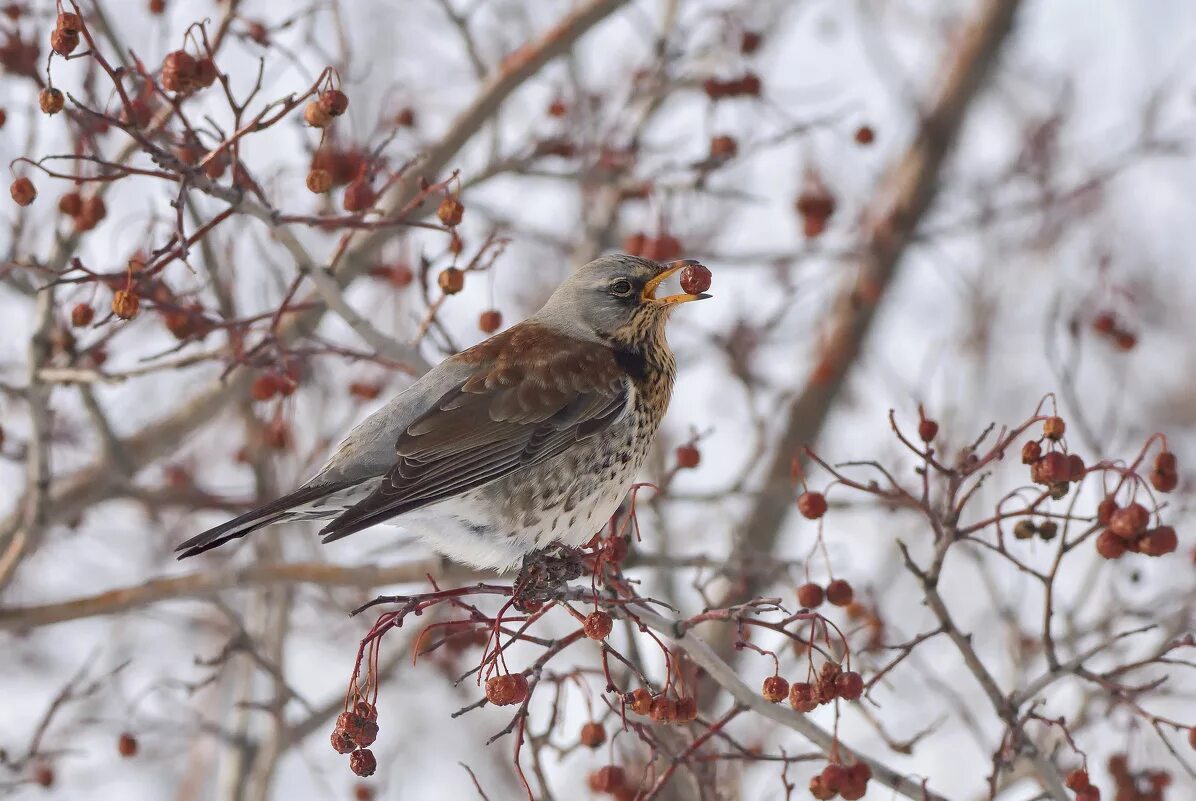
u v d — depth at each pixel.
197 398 13.83
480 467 10.30
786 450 17.67
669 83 14.22
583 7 13.82
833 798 9.25
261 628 14.70
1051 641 9.08
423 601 8.62
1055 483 8.74
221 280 13.32
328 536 9.56
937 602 9.04
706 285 11.04
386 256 15.06
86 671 12.95
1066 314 17.69
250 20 12.80
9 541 13.64
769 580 12.77
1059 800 9.23
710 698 14.58
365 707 8.10
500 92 13.83
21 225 11.90
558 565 9.22
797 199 15.71
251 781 13.66
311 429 15.52
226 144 8.98
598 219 16.06
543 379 10.66
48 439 11.95
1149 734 14.59
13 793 14.07
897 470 15.23
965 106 19.69
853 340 18.12
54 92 8.54
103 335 12.47
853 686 8.62
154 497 13.85
